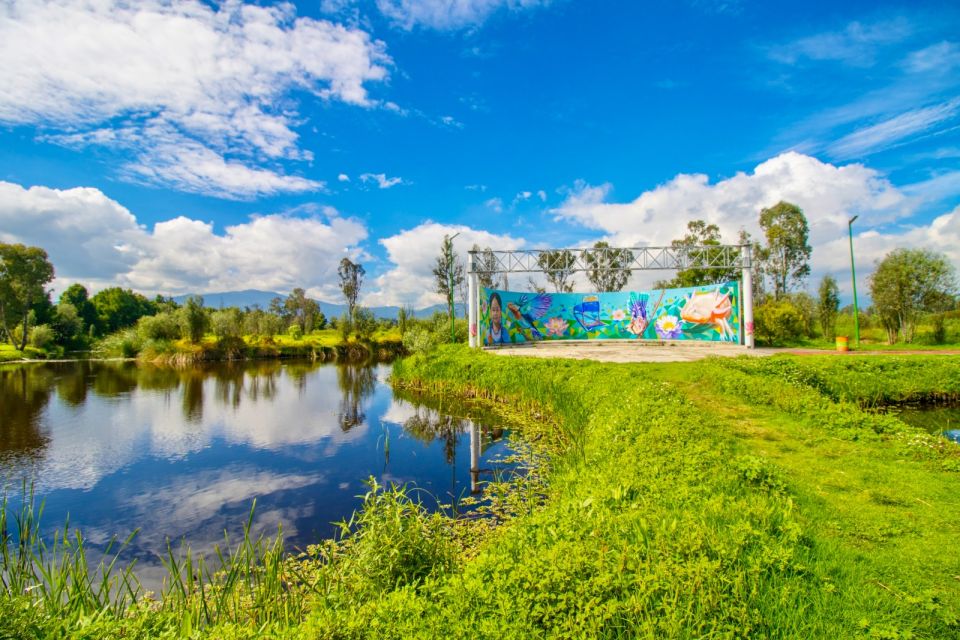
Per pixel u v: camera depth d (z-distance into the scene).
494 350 25.45
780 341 30.20
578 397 11.29
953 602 3.11
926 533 4.20
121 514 7.12
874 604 3.06
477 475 8.59
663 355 22.09
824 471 5.93
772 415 9.21
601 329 32.84
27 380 23.33
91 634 2.79
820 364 15.12
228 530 6.50
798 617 2.87
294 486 8.26
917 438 7.12
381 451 10.54
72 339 47.72
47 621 2.83
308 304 59.12
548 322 33.38
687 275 36.78
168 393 19.52
